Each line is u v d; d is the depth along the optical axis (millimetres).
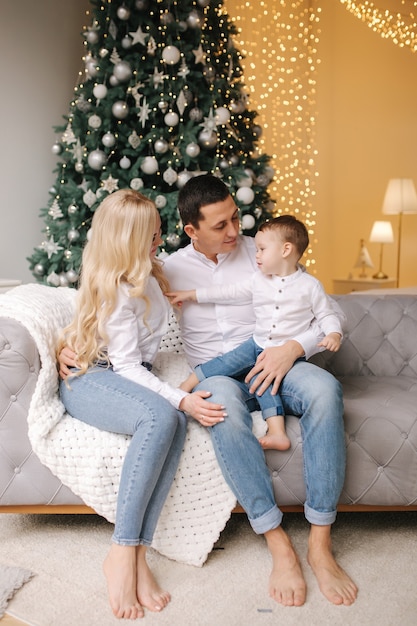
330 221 6328
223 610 1661
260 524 1811
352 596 1699
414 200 5812
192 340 2256
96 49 3904
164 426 1771
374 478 1953
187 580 1806
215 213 2064
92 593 1740
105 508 1889
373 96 6297
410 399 2115
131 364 1914
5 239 4238
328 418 1839
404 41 6137
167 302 2152
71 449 1887
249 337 2209
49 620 1621
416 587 1754
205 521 1897
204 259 2242
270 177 4152
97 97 3736
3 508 2000
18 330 1912
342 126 6289
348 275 6270
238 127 4148
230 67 4051
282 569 1760
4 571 1812
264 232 2045
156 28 3779
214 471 1896
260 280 2096
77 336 1935
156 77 3705
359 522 2162
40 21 4336
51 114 4453
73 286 3967
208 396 1902
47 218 4082
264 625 1594
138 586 1699
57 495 1957
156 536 1889
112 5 3789
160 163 3783
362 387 2330
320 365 2596
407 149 6258
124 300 1909
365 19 6211
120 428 1837
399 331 2604
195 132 3707
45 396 1920
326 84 6156
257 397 1987
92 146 3805
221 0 4059
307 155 6074
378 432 1944
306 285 2053
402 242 6363
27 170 4336
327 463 1827
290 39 5863
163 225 3842
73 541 2033
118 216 1910
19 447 1938
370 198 6383
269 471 1936
